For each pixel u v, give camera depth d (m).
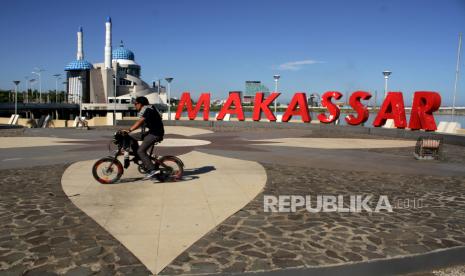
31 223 6.07
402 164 12.50
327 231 5.85
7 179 9.48
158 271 4.46
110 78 121.06
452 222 6.38
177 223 6.17
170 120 33.69
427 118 21.69
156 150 15.34
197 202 7.46
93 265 4.59
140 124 8.69
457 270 4.97
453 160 13.63
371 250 5.13
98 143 17.53
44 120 40.69
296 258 4.85
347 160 13.25
